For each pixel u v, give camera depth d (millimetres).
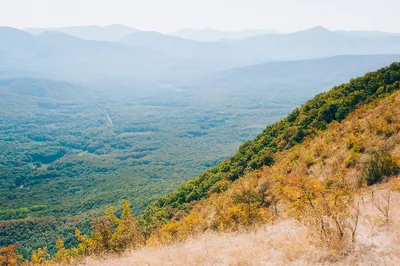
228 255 7816
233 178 42500
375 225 7688
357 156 20641
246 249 7977
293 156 30828
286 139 40562
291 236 8164
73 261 11906
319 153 26656
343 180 18203
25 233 83938
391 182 14445
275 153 38656
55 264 12875
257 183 26312
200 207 36375
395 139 20219
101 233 13836
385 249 6117
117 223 15844
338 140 26781
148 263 8727
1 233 83375
